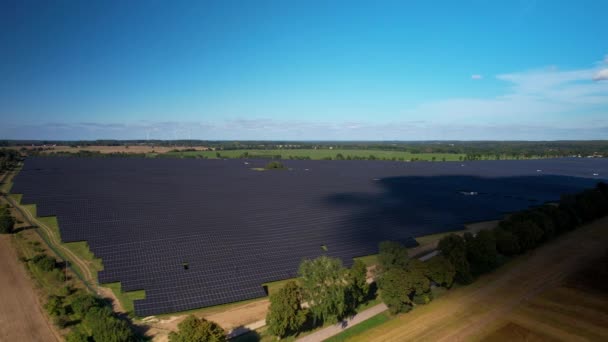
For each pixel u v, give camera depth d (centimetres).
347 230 10050
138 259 7400
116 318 5128
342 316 5669
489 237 7562
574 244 9244
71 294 6088
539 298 6219
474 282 6881
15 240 8619
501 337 5038
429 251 8938
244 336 5125
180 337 4091
